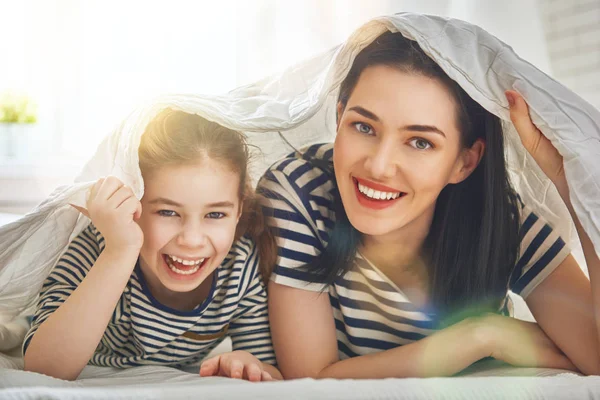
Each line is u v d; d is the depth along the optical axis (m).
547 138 0.78
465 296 0.92
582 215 0.74
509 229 0.91
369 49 0.82
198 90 1.84
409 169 0.81
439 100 0.80
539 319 0.89
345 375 0.83
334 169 0.88
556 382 0.62
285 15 1.70
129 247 0.76
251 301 0.90
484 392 0.58
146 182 0.79
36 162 1.87
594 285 0.80
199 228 0.80
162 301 0.88
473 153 0.88
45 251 0.82
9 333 0.89
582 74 1.72
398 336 0.93
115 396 0.52
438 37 0.76
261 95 0.89
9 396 0.51
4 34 1.96
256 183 1.00
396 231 0.91
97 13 1.89
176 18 1.85
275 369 0.86
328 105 0.95
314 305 0.89
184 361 0.92
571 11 1.72
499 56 0.77
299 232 0.89
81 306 0.75
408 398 0.55
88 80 1.90
